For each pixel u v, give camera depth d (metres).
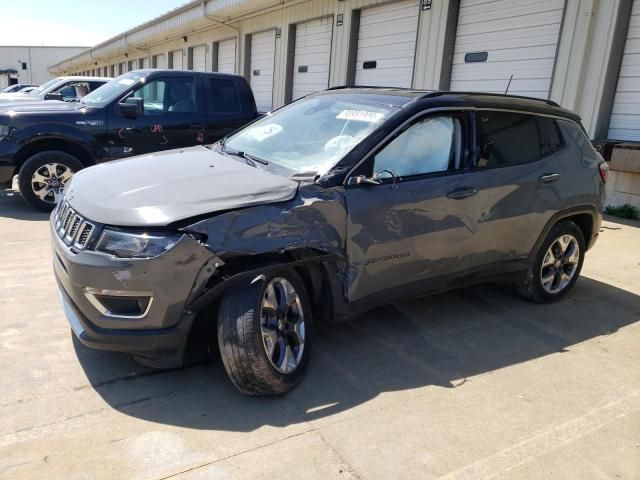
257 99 18.39
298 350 3.14
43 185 6.94
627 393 3.26
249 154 3.89
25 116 6.75
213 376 3.21
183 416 2.80
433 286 3.82
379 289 3.50
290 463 2.48
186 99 7.73
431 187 3.59
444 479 2.44
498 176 3.96
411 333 3.95
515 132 4.19
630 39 8.08
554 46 8.85
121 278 2.71
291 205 3.03
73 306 2.91
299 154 3.64
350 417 2.87
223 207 2.83
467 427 2.84
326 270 3.22
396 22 12.05
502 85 9.88
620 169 7.77
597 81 8.30
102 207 2.90
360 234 3.29
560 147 4.46
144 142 7.41
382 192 3.38
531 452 2.66
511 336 3.99
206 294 2.78
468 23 10.45
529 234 4.24
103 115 7.11
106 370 3.20
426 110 3.68
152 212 2.79
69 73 51.91
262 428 2.73
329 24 14.23
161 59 27.75
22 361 3.23
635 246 6.60
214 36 20.92
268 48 17.33
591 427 2.89
